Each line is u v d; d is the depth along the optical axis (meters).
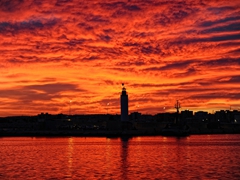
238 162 102.75
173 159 112.69
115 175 78.38
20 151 154.62
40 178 74.94
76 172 83.12
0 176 78.00
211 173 80.62
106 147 177.88
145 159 113.00
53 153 141.00
